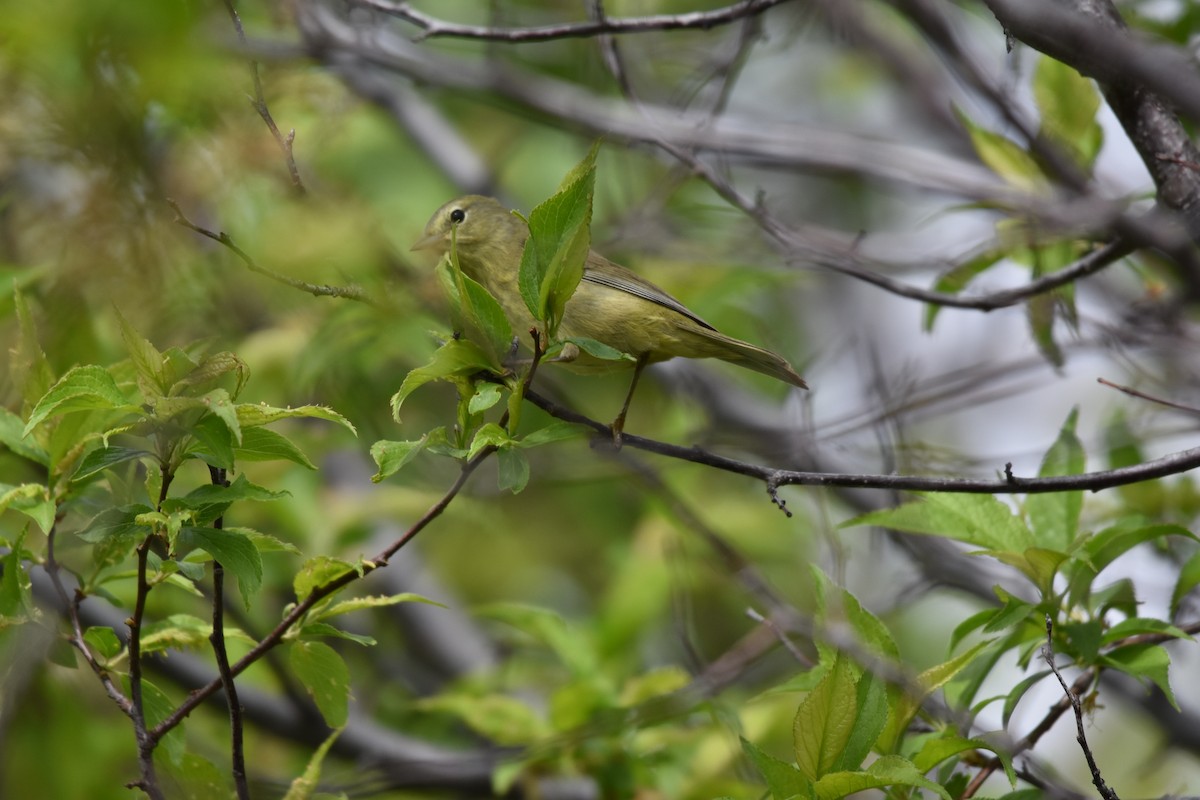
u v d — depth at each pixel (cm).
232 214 910
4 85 663
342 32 1180
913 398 1316
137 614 659
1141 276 1195
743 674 1200
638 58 1490
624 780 1087
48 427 749
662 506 1379
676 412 1568
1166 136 806
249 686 1236
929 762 720
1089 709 772
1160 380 1202
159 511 636
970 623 795
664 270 1504
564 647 1138
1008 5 702
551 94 1202
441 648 1548
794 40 1290
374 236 1062
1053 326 1054
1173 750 1199
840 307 1956
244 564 639
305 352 1204
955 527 838
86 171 711
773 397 1652
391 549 677
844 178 1246
